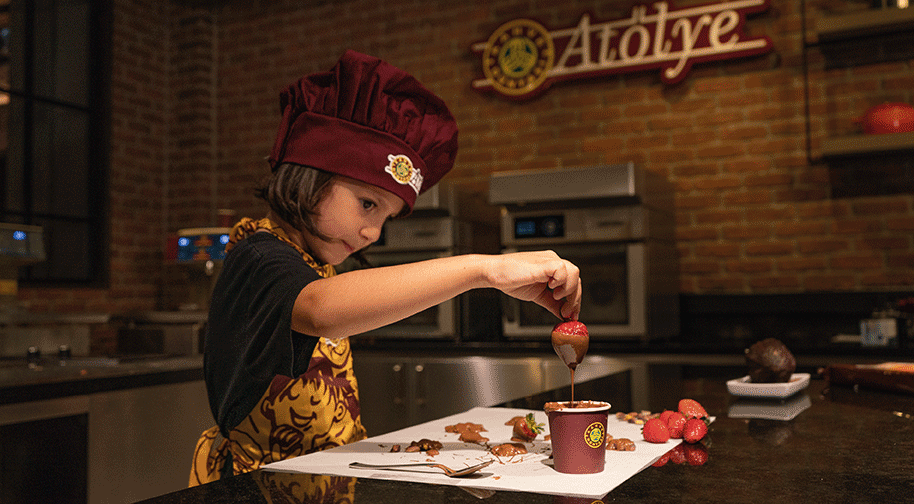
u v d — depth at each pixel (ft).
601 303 10.39
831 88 11.11
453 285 2.71
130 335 12.04
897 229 10.66
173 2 15.97
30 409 6.39
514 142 13.19
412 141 3.45
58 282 13.70
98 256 14.43
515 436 3.35
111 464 7.11
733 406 4.35
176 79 15.88
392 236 11.48
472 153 13.50
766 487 2.49
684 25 11.97
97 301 14.26
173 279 15.44
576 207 10.50
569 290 2.85
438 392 10.59
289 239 3.63
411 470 2.77
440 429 3.65
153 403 7.58
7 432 6.18
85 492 6.82
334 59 14.78
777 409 4.18
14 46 13.65
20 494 6.23
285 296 2.75
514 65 13.12
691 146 11.99
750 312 11.35
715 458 2.96
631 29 12.32
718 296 11.59
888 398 4.68
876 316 9.77
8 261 10.11
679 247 11.96
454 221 11.31
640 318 10.11
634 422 3.76
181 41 15.87
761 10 11.49
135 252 15.08
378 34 14.40
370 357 11.02
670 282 11.45
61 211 14.17
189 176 15.57
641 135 12.33
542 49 12.96
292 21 15.23
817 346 9.17
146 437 7.49
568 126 12.83
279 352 2.72
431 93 3.49
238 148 15.56
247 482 2.62
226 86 15.78
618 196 10.07
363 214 3.36
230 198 15.56
